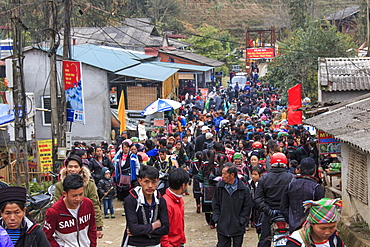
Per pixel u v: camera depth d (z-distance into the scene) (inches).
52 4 557.9
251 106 1266.0
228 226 301.6
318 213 148.6
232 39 3117.6
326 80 633.0
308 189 262.2
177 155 571.8
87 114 850.8
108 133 855.1
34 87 832.3
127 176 474.9
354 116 421.1
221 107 1317.7
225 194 302.7
